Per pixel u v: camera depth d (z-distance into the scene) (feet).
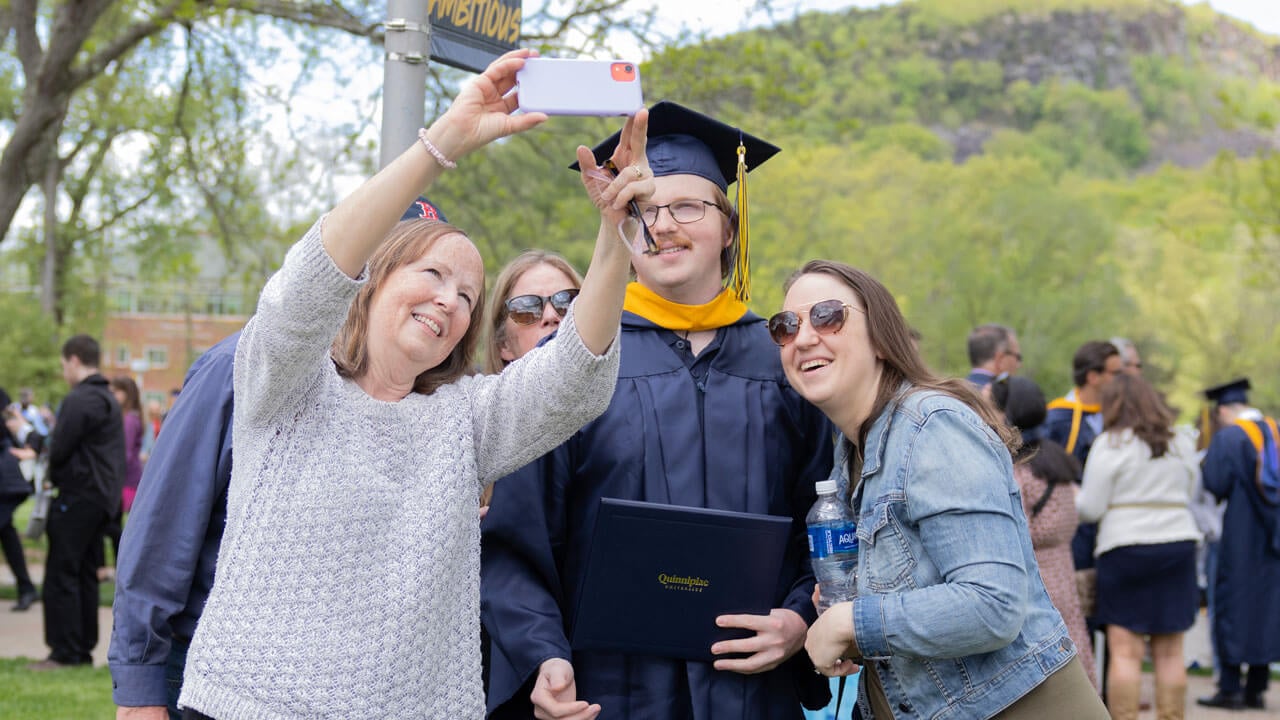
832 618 7.52
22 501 34.30
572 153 35.06
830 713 11.70
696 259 9.28
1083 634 15.94
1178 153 467.52
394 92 11.14
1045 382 168.55
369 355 6.96
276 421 6.63
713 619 8.41
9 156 30.71
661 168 9.30
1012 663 7.45
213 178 39.40
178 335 186.80
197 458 8.16
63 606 25.13
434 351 6.89
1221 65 567.59
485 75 6.29
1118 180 358.23
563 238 40.27
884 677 7.93
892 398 7.93
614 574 8.27
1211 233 194.29
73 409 24.86
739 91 32.27
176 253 66.08
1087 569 20.99
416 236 6.96
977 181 180.45
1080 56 539.29
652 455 8.93
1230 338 164.55
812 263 8.45
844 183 171.73
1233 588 23.58
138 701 7.88
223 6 29.32
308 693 6.23
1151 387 19.27
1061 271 171.32
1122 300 173.27
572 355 7.00
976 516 7.25
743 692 8.59
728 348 9.39
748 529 8.27
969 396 7.93
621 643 8.45
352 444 6.63
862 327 8.07
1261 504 23.32
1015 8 551.18
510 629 8.46
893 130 266.16
